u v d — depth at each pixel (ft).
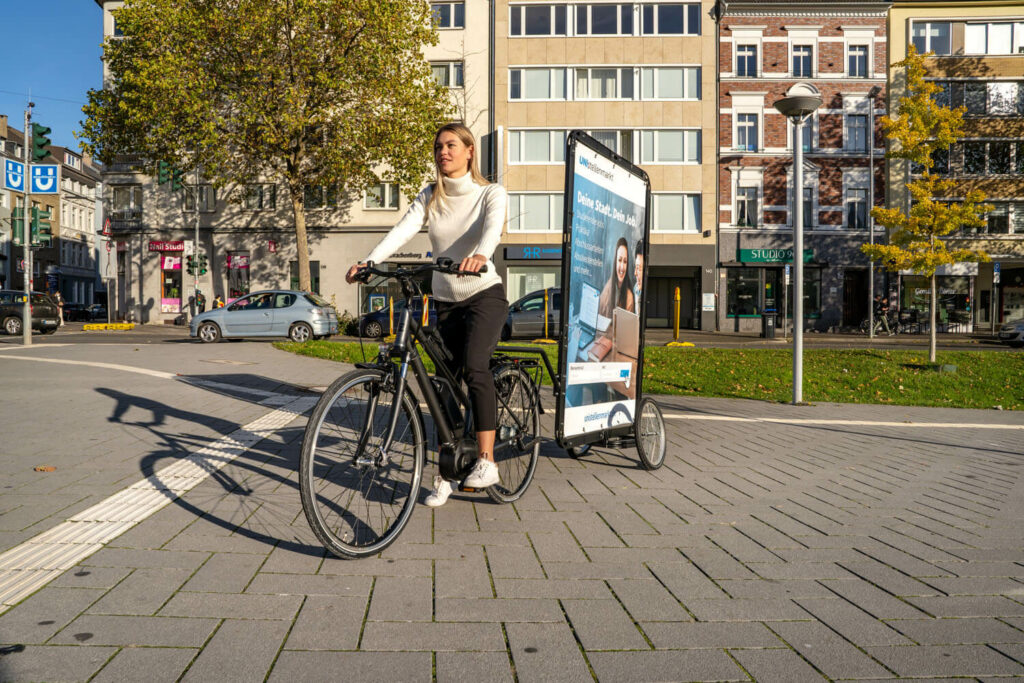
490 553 11.72
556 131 112.88
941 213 57.67
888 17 116.26
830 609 9.80
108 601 9.29
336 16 88.28
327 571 10.62
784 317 107.96
